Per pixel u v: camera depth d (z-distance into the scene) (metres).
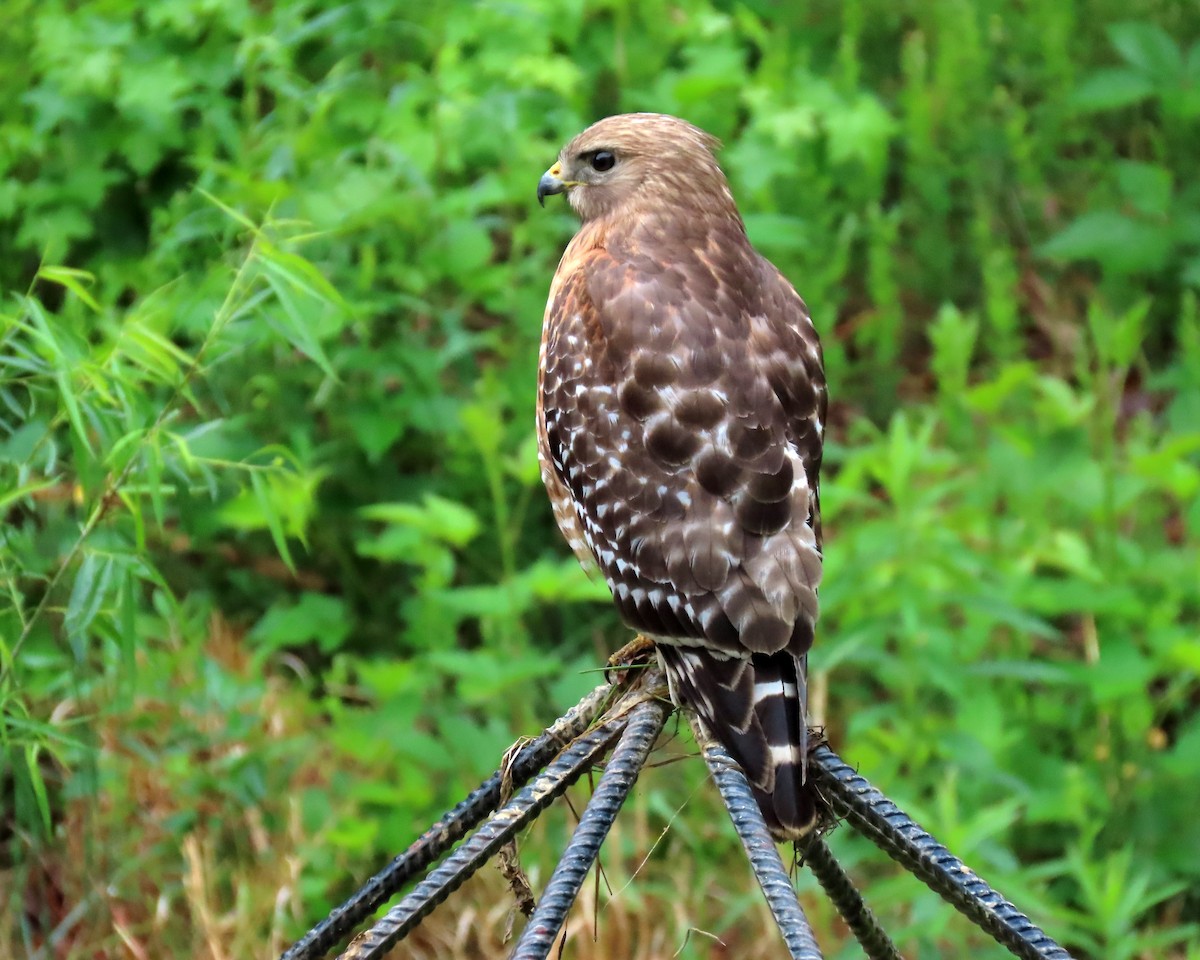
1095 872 8.51
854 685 10.52
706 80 12.46
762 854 4.41
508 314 11.69
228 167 10.16
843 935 9.02
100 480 7.05
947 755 9.14
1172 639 9.49
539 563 9.89
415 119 11.58
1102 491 10.06
